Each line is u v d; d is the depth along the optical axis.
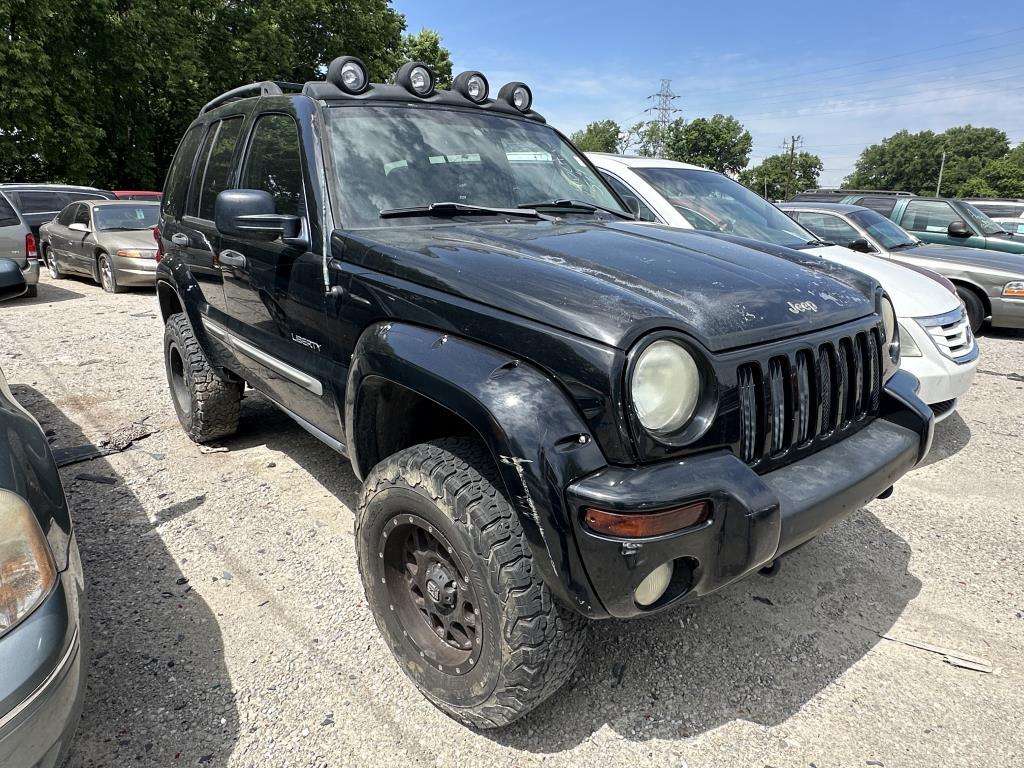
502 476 1.76
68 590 1.64
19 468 1.69
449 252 2.23
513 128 3.43
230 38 24.33
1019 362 6.72
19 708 1.43
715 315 1.93
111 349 6.87
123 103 23.16
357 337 2.39
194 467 4.02
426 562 2.15
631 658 2.45
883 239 7.30
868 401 2.41
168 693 2.26
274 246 2.87
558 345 1.77
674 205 5.37
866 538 3.30
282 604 2.74
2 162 21.25
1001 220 13.26
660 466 1.74
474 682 1.98
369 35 29.14
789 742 2.09
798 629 2.62
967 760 2.02
